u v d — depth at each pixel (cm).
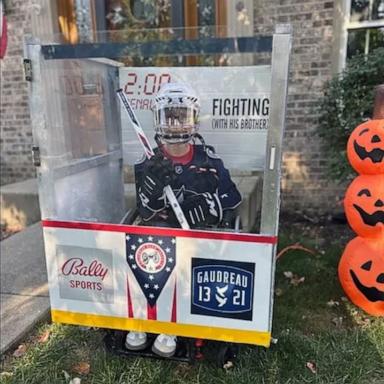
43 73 196
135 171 231
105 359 224
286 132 445
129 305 208
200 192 216
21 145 530
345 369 214
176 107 210
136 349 222
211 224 216
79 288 213
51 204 208
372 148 242
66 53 192
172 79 248
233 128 243
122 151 272
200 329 202
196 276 195
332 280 307
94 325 217
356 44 415
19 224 457
